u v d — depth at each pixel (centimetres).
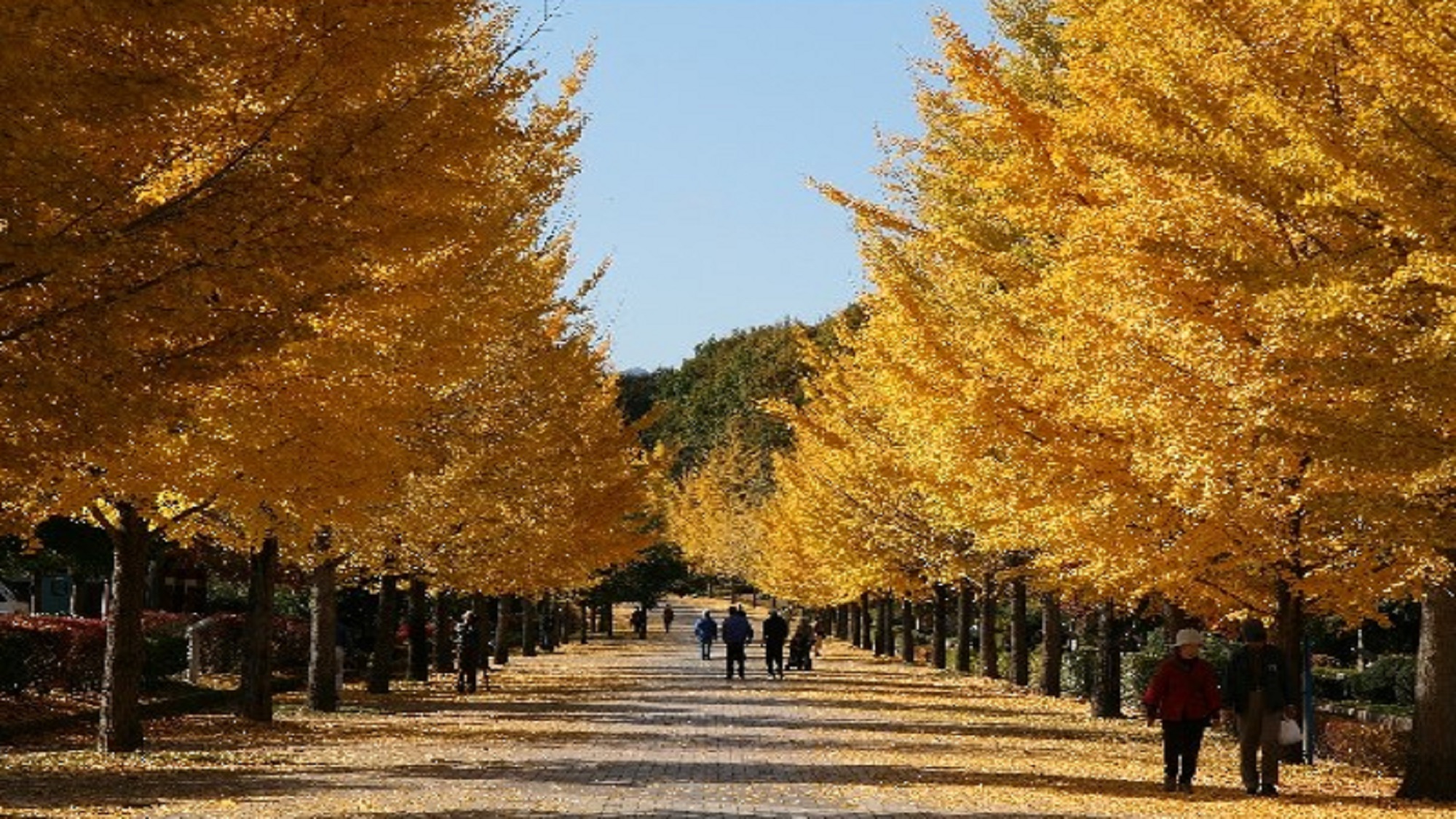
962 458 2838
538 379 4447
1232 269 2059
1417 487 1962
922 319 2820
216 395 2133
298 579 6919
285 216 1741
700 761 3028
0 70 1396
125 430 1598
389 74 1953
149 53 1622
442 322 2411
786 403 5888
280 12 1819
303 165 1775
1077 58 2419
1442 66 1834
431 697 5353
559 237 4944
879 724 4181
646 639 14650
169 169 1811
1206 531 2470
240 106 1834
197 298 1616
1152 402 2377
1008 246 3619
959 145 3719
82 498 2228
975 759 3188
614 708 4812
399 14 1869
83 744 3272
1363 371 1861
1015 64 3925
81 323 1564
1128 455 2550
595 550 6956
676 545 19512
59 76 1455
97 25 1533
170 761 2861
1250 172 2073
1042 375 2623
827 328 12381
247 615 3956
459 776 2653
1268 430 1967
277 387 2178
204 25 1562
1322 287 1934
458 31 2548
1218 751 3591
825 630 17350
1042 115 2528
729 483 19675
